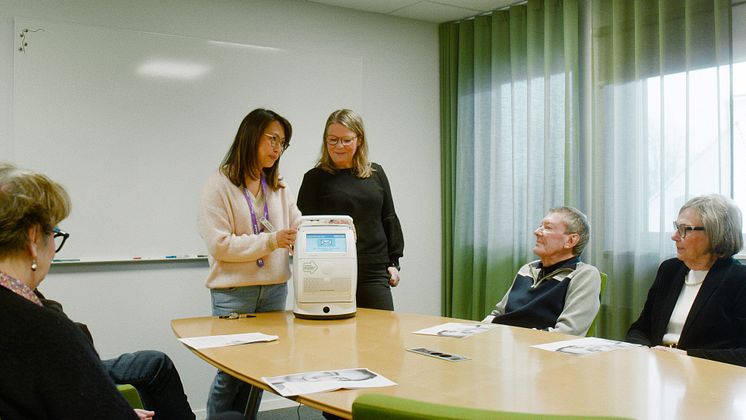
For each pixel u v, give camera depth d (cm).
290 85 383
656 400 118
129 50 334
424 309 433
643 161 329
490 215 402
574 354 162
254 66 371
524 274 257
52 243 114
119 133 331
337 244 229
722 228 200
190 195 350
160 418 222
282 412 366
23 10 310
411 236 429
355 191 262
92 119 324
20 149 308
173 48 346
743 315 193
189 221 350
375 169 273
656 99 325
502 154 401
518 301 246
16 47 306
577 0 362
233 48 364
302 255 225
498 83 401
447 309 433
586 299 227
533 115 381
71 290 319
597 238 345
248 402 211
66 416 94
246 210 230
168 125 344
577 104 358
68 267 318
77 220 320
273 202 242
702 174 305
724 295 198
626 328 338
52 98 314
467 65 423
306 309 222
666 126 320
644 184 328
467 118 422
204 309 356
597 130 346
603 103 346
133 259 333
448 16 422
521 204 391
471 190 422
